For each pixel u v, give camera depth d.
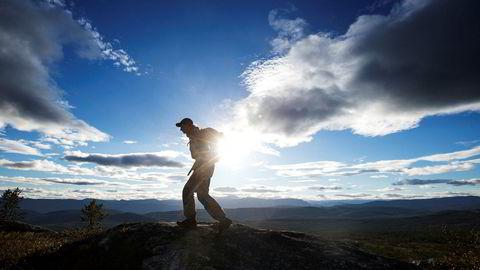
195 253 4.06
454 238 10.41
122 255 4.20
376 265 4.29
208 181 4.59
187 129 4.64
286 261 4.16
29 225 11.23
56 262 4.43
